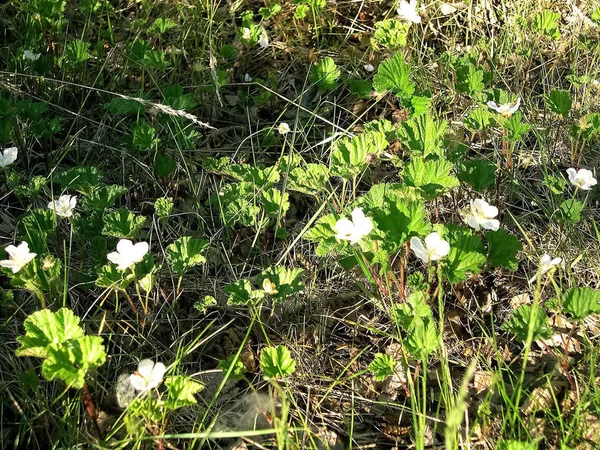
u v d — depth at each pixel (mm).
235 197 565
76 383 357
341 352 516
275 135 710
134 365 484
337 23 859
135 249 438
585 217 614
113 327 508
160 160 607
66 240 574
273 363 419
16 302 516
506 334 526
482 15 861
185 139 626
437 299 527
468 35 850
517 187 643
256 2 863
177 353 462
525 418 462
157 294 521
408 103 629
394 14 876
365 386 492
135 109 635
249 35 753
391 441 460
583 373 487
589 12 875
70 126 685
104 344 497
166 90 688
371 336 528
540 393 476
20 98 683
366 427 468
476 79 660
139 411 388
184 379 394
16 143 640
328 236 479
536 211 628
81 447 419
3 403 444
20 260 432
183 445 439
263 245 592
